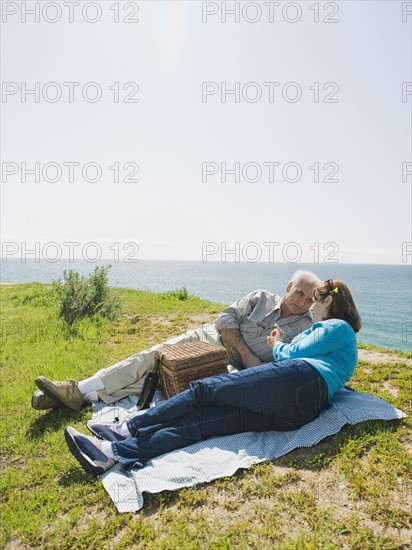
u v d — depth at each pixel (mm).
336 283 3721
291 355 3627
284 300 4496
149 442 3199
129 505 2709
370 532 2324
